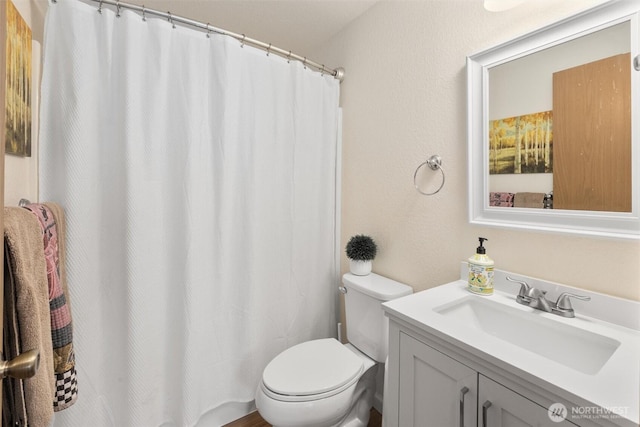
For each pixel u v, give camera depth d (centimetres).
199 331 133
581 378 60
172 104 126
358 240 159
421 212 138
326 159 179
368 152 167
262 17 169
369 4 160
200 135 131
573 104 91
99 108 112
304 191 170
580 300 89
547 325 88
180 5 157
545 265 98
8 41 83
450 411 79
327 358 133
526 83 101
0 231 46
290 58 164
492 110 110
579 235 89
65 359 87
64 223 105
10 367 44
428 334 84
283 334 164
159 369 125
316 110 172
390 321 97
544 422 61
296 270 169
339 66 186
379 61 158
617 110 83
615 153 83
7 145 83
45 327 74
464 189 121
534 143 100
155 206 121
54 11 104
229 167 139
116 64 114
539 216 99
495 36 109
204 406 137
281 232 162
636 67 80
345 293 158
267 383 117
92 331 111
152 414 122
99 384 114
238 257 147
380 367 161
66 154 105
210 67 135
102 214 114
